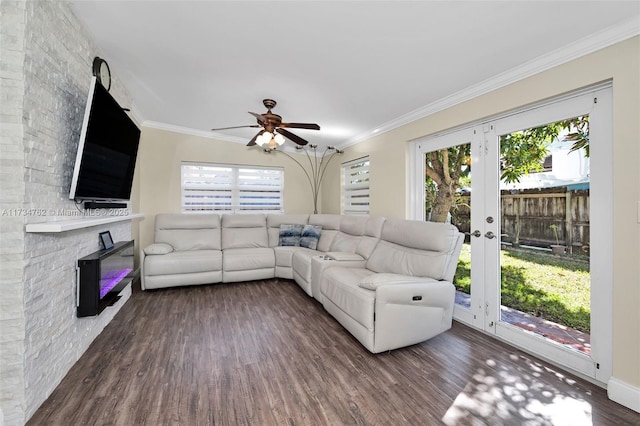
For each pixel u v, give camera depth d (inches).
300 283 141.0
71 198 66.0
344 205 200.5
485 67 88.4
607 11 61.6
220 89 108.7
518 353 86.0
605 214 71.7
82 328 78.0
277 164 207.2
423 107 122.4
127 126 92.0
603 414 59.8
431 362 79.2
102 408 57.8
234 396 62.4
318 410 58.6
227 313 111.4
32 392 55.6
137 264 151.3
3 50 51.3
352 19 66.9
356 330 85.7
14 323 52.3
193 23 69.8
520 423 56.5
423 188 131.3
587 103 75.2
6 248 51.8
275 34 73.5
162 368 72.7
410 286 83.2
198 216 166.4
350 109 127.3
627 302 64.3
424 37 73.6
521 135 92.8
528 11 62.7
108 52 84.0
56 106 64.3
